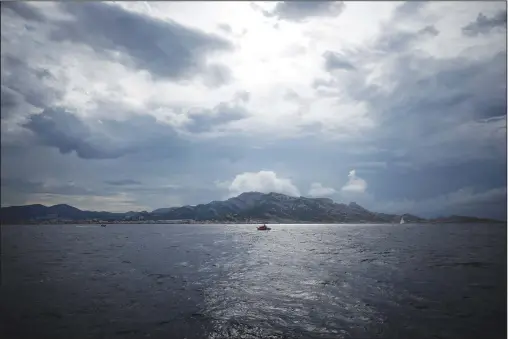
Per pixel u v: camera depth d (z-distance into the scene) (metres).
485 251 20.58
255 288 11.34
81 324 8.15
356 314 8.79
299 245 24.02
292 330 7.68
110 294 10.70
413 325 8.09
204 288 11.31
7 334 7.63
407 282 12.12
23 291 11.13
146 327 7.93
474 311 9.06
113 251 20.98
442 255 18.80
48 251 21.09
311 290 11.00
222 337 7.32
